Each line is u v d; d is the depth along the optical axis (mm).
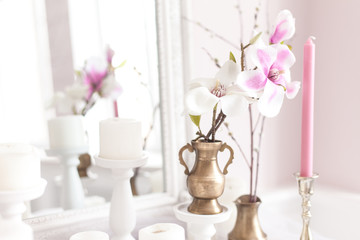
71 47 967
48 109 950
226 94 826
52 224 953
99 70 1004
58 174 970
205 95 790
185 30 1112
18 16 906
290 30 824
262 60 784
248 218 945
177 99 1120
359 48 1335
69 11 959
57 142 964
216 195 837
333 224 1365
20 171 662
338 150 1446
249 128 1298
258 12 1296
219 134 1210
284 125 1427
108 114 1023
